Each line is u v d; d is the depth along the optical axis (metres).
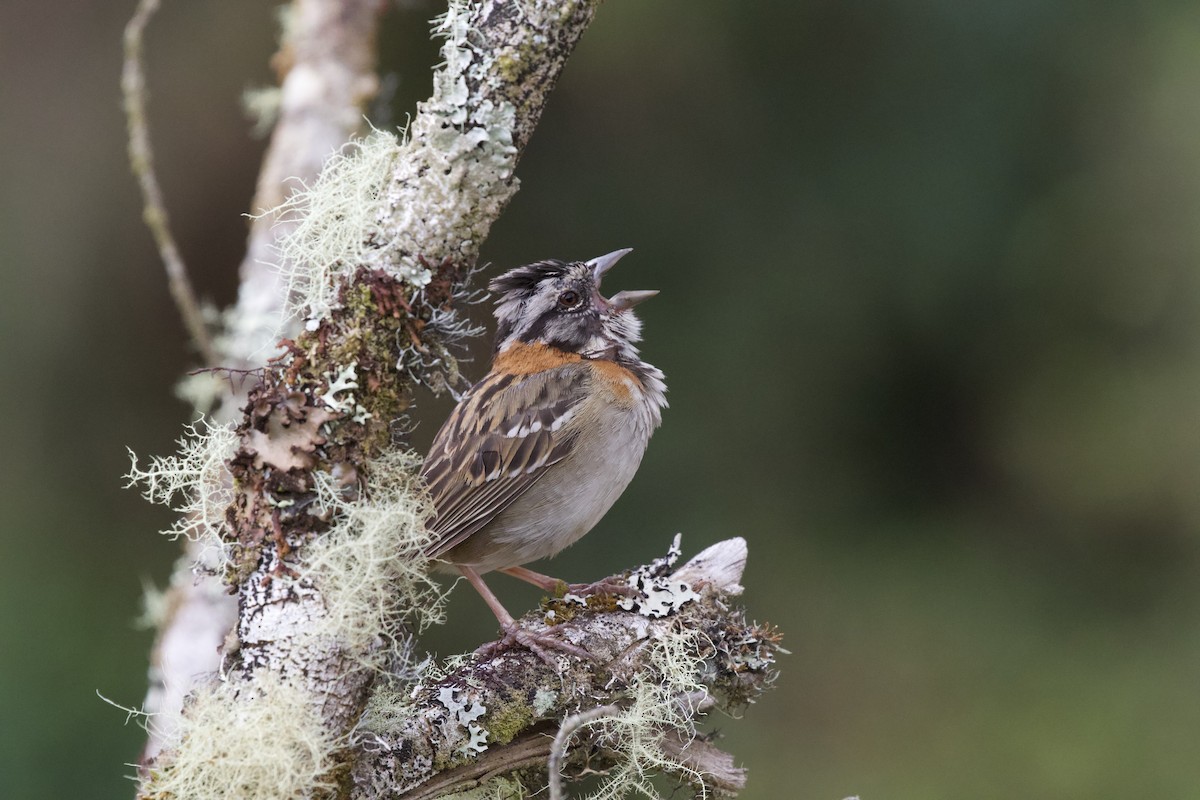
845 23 13.14
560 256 13.62
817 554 13.20
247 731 4.04
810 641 12.79
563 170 13.69
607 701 4.99
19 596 12.23
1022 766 11.84
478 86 4.20
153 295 13.98
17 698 11.38
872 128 13.23
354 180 4.34
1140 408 13.40
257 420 4.16
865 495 13.55
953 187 13.09
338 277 4.25
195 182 14.10
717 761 5.12
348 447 4.20
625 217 13.60
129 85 7.64
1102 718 11.91
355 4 8.55
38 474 13.25
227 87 14.08
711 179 13.53
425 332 4.31
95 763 11.12
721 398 13.40
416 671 4.68
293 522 4.17
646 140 13.64
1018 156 13.11
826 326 13.41
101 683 11.59
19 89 14.02
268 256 7.90
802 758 12.04
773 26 13.23
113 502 13.30
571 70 13.53
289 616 4.14
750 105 13.46
